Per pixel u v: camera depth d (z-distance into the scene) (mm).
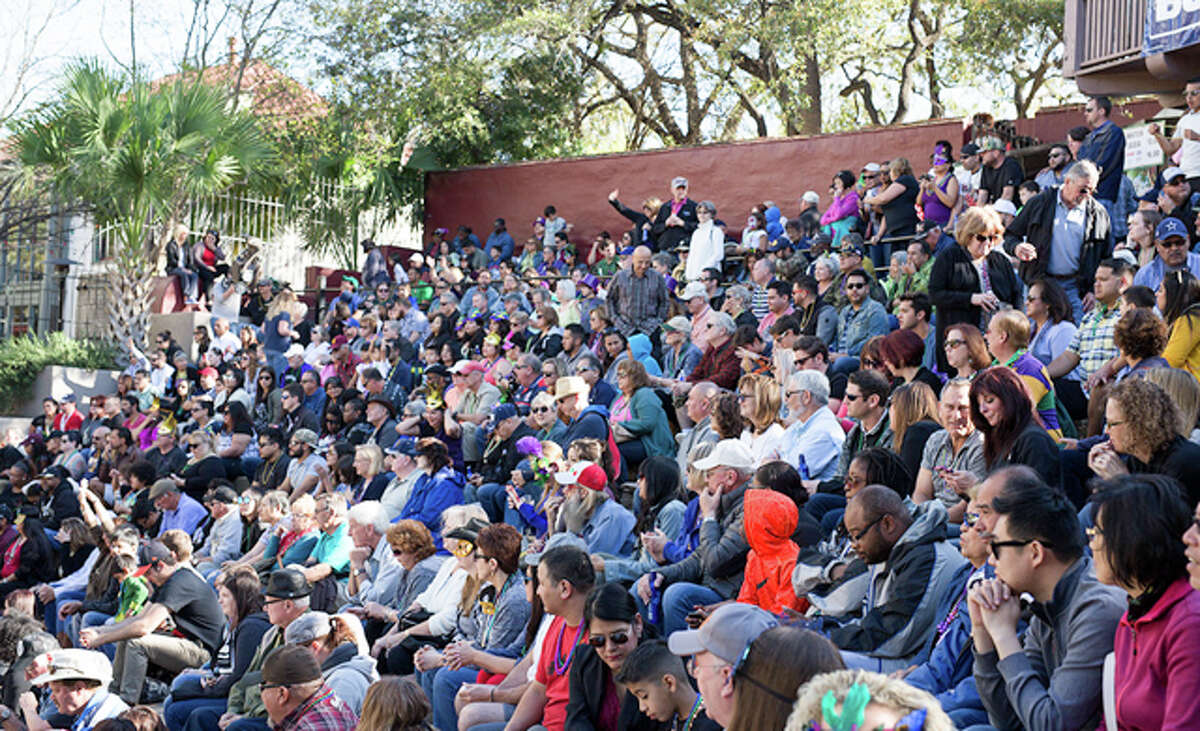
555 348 13477
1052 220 9789
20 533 12398
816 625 5418
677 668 4645
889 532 5266
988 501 4230
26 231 20969
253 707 7066
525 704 5945
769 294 11609
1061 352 8094
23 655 8891
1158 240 8258
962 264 8703
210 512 12000
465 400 12461
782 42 24734
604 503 7836
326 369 16281
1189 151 12211
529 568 6848
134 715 6309
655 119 31469
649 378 10305
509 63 26438
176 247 20453
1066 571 3990
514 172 24672
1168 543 3512
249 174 21422
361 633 7012
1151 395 4863
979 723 4434
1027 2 27062
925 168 20094
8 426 18203
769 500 6066
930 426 6707
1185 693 3373
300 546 9617
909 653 4988
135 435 15891
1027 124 21891
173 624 8938
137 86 19984
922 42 28562
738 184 21922
